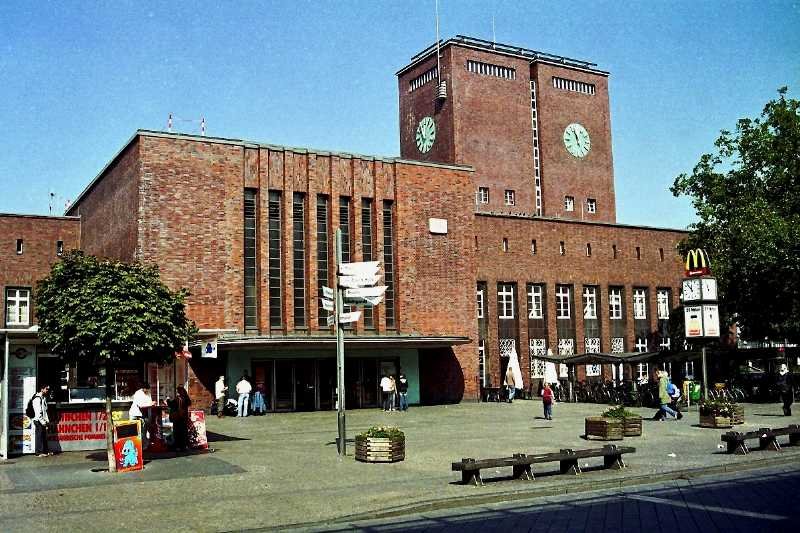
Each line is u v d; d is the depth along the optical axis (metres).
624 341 55.16
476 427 28.89
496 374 49.16
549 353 51.44
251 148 38.44
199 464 19.22
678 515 12.12
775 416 31.67
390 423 30.97
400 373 40.97
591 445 22.64
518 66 68.88
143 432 22.08
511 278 50.59
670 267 57.81
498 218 50.75
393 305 41.47
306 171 39.81
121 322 18.38
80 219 47.06
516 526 11.61
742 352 45.50
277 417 34.38
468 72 66.50
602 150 72.38
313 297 39.03
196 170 36.75
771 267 40.19
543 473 17.06
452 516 12.70
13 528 12.08
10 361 21.73
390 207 42.19
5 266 44.41
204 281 36.25
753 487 14.85
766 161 43.03
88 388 23.28
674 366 53.19
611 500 13.73
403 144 71.44
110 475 17.58
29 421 21.77
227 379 36.28
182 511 13.30
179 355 24.12
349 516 12.65
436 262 42.84
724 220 44.41
